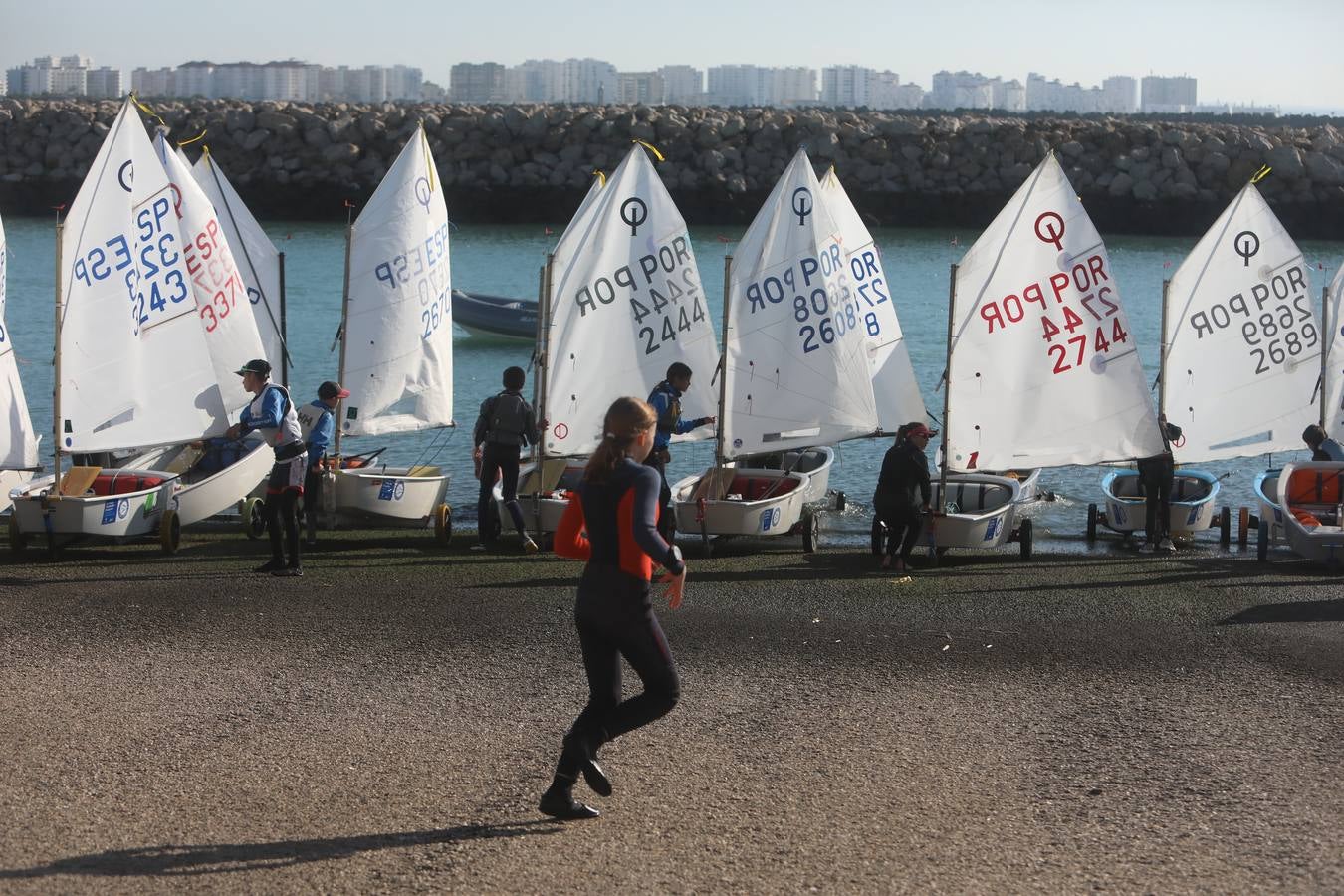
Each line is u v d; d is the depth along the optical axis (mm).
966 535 14703
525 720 8531
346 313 18062
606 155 77938
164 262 15023
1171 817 6945
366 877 6086
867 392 17031
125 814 6809
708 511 15102
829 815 6934
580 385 16531
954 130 79375
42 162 79062
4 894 5809
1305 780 7527
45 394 27984
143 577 13125
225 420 15680
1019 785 7430
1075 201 15844
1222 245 19609
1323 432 17016
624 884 6051
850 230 21281
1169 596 12781
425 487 16312
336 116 80438
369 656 10086
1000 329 15875
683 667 9898
